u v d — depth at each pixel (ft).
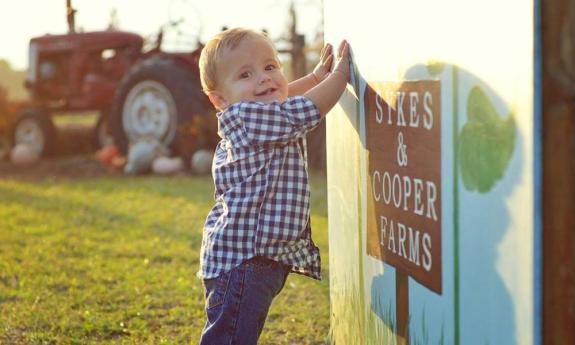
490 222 5.36
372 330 8.14
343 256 9.22
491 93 5.26
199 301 13.56
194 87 33.14
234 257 8.09
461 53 5.72
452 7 5.84
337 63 8.54
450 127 5.97
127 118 34.50
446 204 6.10
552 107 4.70
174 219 21.90
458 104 5.80
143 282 14.94
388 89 7.31
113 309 13.26
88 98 37.73
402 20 6.89
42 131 38.11
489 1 5.24
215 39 8.63
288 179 8.20
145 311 13.01
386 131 7.41
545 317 4.81
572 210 4.72
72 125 44.04
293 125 8.06
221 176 8.29
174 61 34.14
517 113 4.92
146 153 32.76
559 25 4.65
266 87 8.33
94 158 37.24
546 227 4.76
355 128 8.45
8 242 19.21
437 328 6.38
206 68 8.63
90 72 38.50
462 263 5.84
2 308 13.48
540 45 4.68
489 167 5.34
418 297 6.79
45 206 24.64
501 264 5.23
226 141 8.44
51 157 38.68
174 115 33.24
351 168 8.67
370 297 8.16
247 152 8.13
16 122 38.96
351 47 8.45
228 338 8.04
